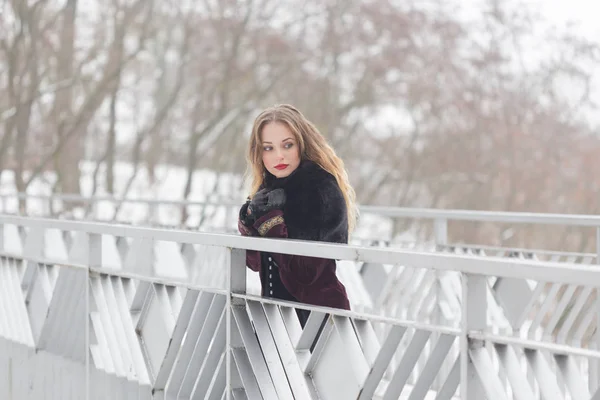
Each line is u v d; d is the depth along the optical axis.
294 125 4.16
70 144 35.84
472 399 2.68
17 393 6.22
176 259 8.04
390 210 7.84
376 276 7.65
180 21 38.22
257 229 4.00
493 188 37.81
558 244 35.53
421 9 38.22
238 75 37.44
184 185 40.25
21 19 33.22
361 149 39.34
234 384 3.79
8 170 36.50
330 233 4.01
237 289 3.80
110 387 4.86
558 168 36.62
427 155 37.91
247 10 37.84
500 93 37.72
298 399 3.47
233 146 39.56
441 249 7.39
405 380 3.01
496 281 6.41
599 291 5.64
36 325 5.98
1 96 34.97
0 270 6.67
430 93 37.38
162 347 4.44
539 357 2.63
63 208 33.91
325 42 37.97
